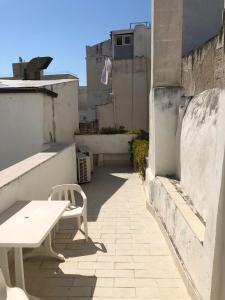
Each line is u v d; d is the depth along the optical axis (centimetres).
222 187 278
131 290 387
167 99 627
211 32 1448
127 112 2005
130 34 2091
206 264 308
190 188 467
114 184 935
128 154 1241
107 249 496
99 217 646
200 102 471
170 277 414
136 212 676
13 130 828
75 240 532
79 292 384
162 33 650
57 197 564
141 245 509
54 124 934
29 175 500
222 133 278
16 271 346
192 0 1433
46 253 458
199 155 420
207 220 309
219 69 1014
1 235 324
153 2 647
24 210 399
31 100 809
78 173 941
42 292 385
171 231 475
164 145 635
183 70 1450
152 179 655
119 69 1994
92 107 2572
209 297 298
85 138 1234
